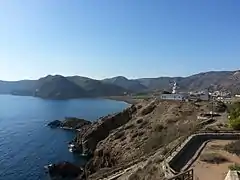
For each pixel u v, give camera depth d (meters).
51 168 64.62
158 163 26.08
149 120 77.62
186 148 30.20
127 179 28.02
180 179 19.53
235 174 18.95
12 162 72.75
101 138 90.75
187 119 65.31
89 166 71.12
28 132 117.19
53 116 168.62
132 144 65.44
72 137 108.44
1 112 186.25
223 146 31.23
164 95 111.38
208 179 21.69
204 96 108.31
